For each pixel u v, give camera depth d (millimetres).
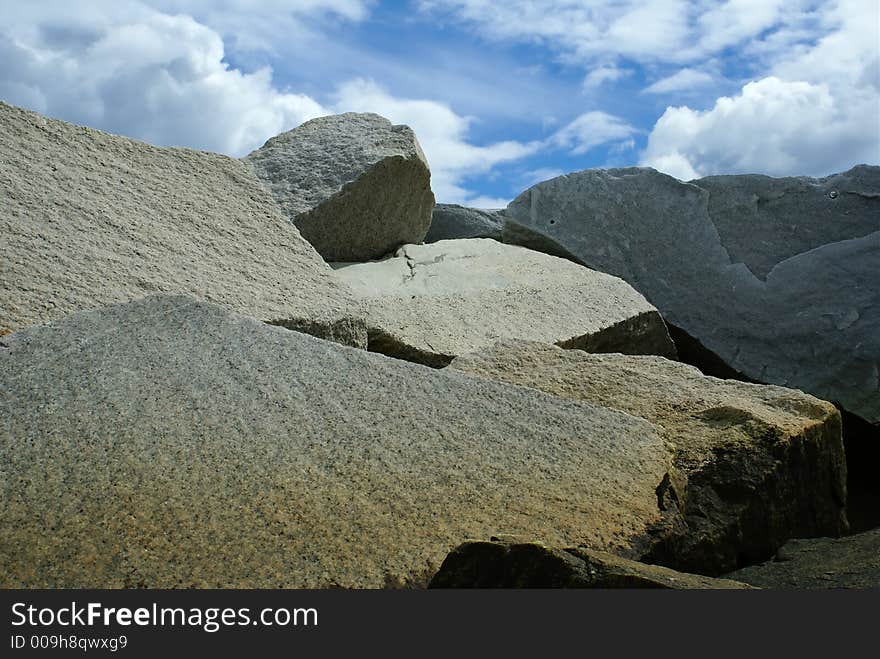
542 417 2672
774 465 2562
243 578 1903
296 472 2266
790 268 5594
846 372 5258
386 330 4309
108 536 1993
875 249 5434
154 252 4062
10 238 3764
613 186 6227
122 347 2756
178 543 1986
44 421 2371
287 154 5406
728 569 2371
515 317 4762
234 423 2441
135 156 4684
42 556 1932
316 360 2816
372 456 2369
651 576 1712
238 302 3924
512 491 2287
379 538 2051
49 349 2715
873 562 2240
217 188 4754
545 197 6324
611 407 2988
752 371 5555
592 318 4895
